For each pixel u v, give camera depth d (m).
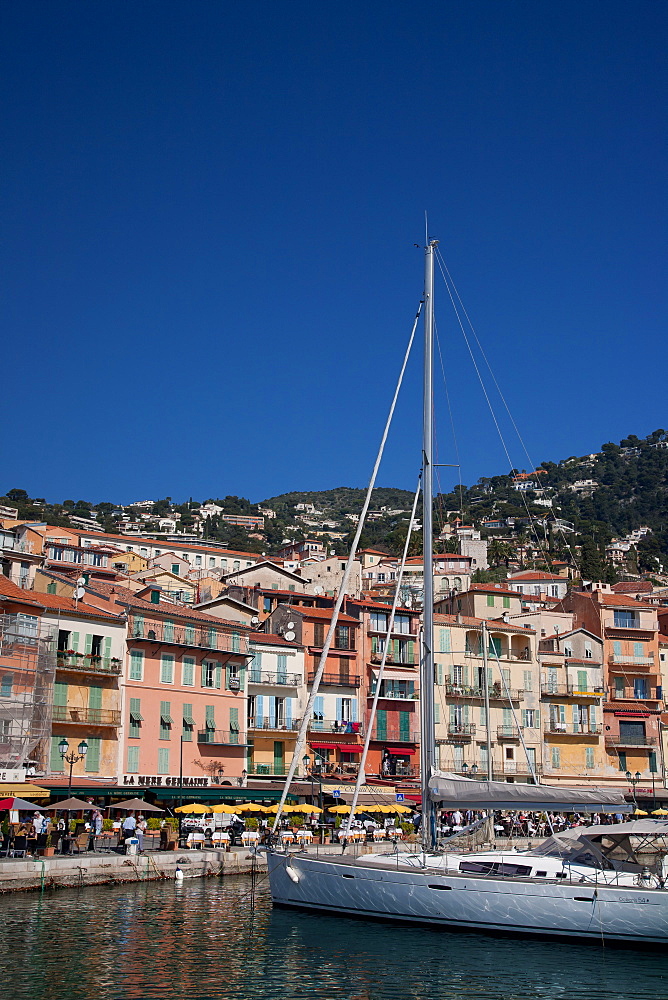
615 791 41.47
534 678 99.06
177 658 75.75
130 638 71.56
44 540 119.56
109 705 69.69
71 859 47.53
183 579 125.75
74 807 52.34
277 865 45.31
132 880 50.34
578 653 105.50
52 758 65.25
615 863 41.69
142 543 192.75
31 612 65.44
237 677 81.56
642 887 39.41
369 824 69.06
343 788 74.81
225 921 42.22
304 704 86.00
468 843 45.72
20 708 59.72
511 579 192.62
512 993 33.81
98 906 43.84
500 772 94.38
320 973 35.19
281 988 33.16
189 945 37.91
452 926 40.75
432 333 48.78
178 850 55.91
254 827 63.62
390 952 38.47
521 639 100.56
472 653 96.94
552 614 109.38
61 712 66.38
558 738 98.69
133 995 31.19
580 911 39.50
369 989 33.69
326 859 43.75
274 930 41.06
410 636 95.31
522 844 68.12
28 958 34.53
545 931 39.81
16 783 55.22
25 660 62.03
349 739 88.19
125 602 73.38
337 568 131.88
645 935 38.81
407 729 91.88
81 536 184.38
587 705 101.44
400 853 44.19
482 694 95.75
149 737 72.12
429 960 37.53
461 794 41.69
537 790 40.81
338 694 88.69
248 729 81.69
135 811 66.06
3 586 65.75
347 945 39.19
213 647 78.69
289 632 87.38
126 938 38.25
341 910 43.00
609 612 110.31
